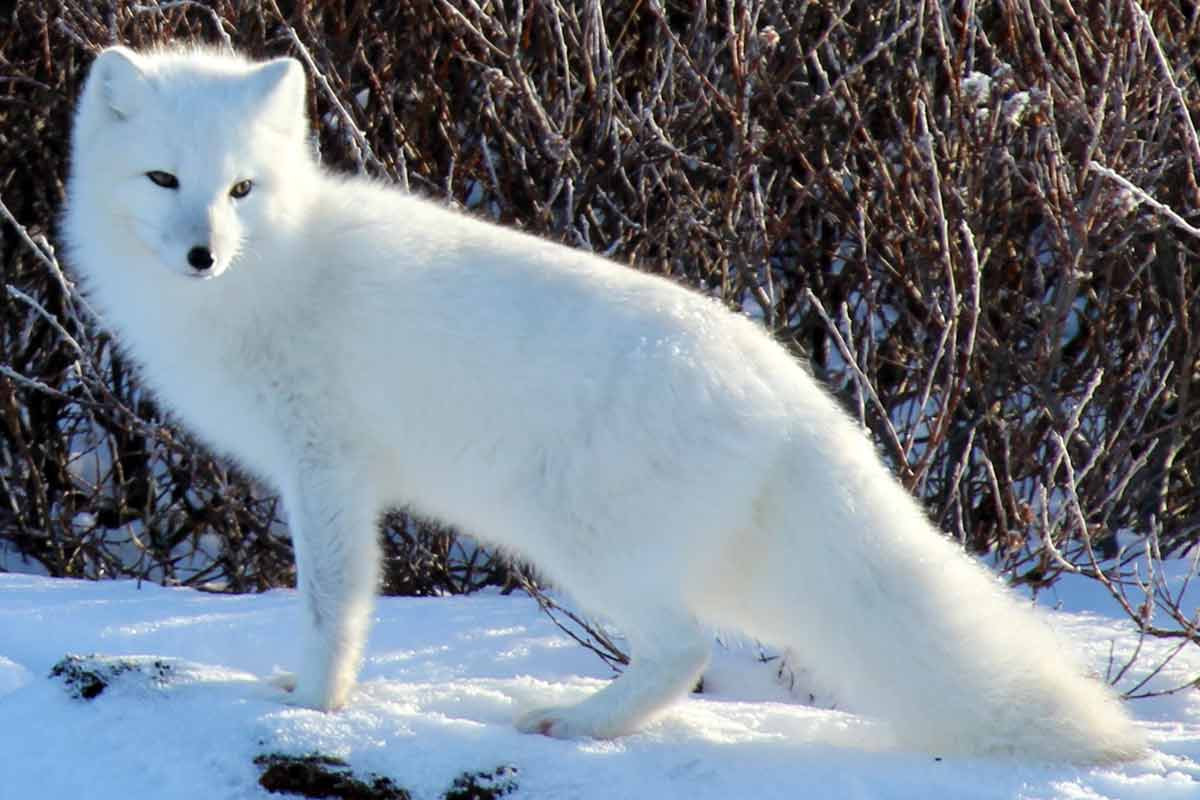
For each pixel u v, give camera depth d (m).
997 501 12.04
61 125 15.83
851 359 11.28
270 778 7.48
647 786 7.48
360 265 8.62
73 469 16.75
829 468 8.05
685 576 8.06
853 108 13.34
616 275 8.48
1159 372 14.04
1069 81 12.73
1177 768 7.83
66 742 7.91
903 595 7.98
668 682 8.09
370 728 7.84
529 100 12.76
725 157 13.72
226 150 8.36
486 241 8.75
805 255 14.82
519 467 8.20
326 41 14.46
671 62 13.17
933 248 12.98
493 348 8.20
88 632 10.19
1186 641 10.05
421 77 14.62
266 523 14.63
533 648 10.17
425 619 10.78
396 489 8.93
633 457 7.86
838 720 8.66
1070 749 7.88
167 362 8.91
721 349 8.04
